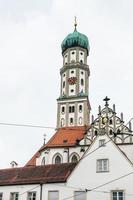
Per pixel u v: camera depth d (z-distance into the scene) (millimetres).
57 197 47844
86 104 104500
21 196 49656
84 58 121250
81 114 103562
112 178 46344
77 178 47875
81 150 78062
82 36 122438
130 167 46219
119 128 80250
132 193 44844
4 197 50531
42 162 84312
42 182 49062
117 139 76062
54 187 48406
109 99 84000
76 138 87000
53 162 82125
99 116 82125
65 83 114688
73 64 116250
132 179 45469
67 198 47156
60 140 87125
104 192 45938
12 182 51344
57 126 103562
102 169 47406
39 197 48469
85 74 116688
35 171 54250
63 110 105438
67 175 49562
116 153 47562
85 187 47031
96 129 80938
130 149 73125
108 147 48281
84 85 114875
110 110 82438
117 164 46906
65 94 111625
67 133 90312
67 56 121000
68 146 82000
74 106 104812
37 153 93938
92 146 49594
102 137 49781
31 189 49531
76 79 113938
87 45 123188
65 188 47812
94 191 46438
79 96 105500
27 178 52062
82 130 91000
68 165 53719
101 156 48062
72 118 103562
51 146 83688
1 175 55562
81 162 48750
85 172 47906
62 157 81500
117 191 45562
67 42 122125
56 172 51969
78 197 46875
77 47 121125
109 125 81000
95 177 47188
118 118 81438
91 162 48219
